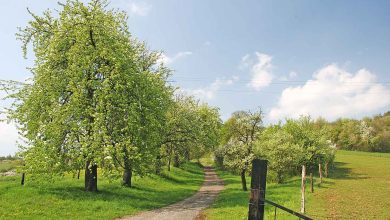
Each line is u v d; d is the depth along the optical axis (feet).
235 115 190.29
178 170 283.18
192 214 96.99
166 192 155.74
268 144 204.64
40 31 123.95
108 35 119.85
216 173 325.83
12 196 96.48
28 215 81.25
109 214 90.99
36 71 118.11
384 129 414.00
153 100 128.57
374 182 183.11
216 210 102.53
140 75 123.54
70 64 116.98
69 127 112.57
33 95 114.52
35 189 108.17
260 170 29.35
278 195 134.00
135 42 171.53
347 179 200.34
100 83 113.19
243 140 187.11
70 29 117.91
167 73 176.76
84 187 126.21
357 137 415.23
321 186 166.61
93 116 109.40
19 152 113.80
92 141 108.78
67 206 94.07
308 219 30.09
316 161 226.17
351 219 84.79
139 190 146.92
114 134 112.88
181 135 200.85
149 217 90.74
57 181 135.64
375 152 398.21
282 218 83.15
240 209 102.12
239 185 205.87
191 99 235.40
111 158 106.22
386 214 92.53
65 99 119.44
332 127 447.42
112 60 113.19
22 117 114.93
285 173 212.23
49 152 109.19
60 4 118.93
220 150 189.67
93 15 119.14
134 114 112.98
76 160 112.37
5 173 171.83
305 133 229.86
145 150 122.62
